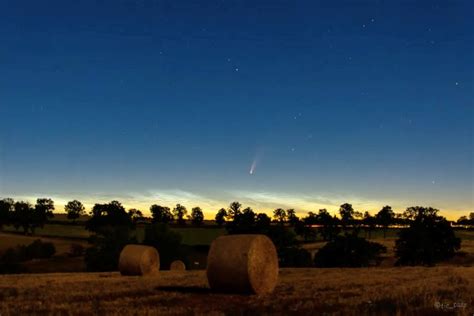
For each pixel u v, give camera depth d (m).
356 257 58.31
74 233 98.44
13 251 61.19
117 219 99.69
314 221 110.50
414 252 60.56
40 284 20.73
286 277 24.80
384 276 23.58
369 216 118.06
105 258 57.66
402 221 114.88
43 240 85.44
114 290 17.83
